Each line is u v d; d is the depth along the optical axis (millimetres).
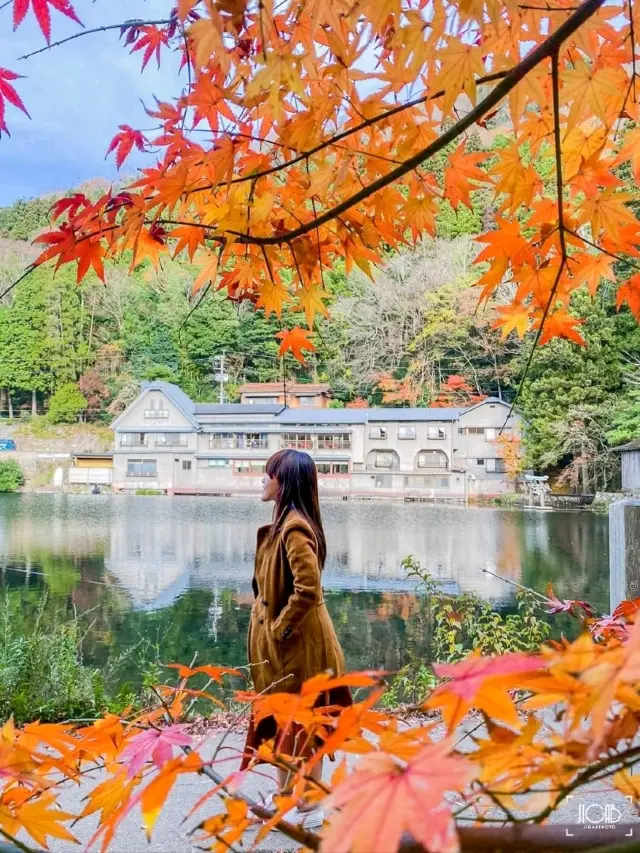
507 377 31156
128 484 34562
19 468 36000
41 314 43312
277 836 1202
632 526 3217
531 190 1162
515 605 9008
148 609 9914
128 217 1088
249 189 1200
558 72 868
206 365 40031
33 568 13375
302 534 1862
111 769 584
